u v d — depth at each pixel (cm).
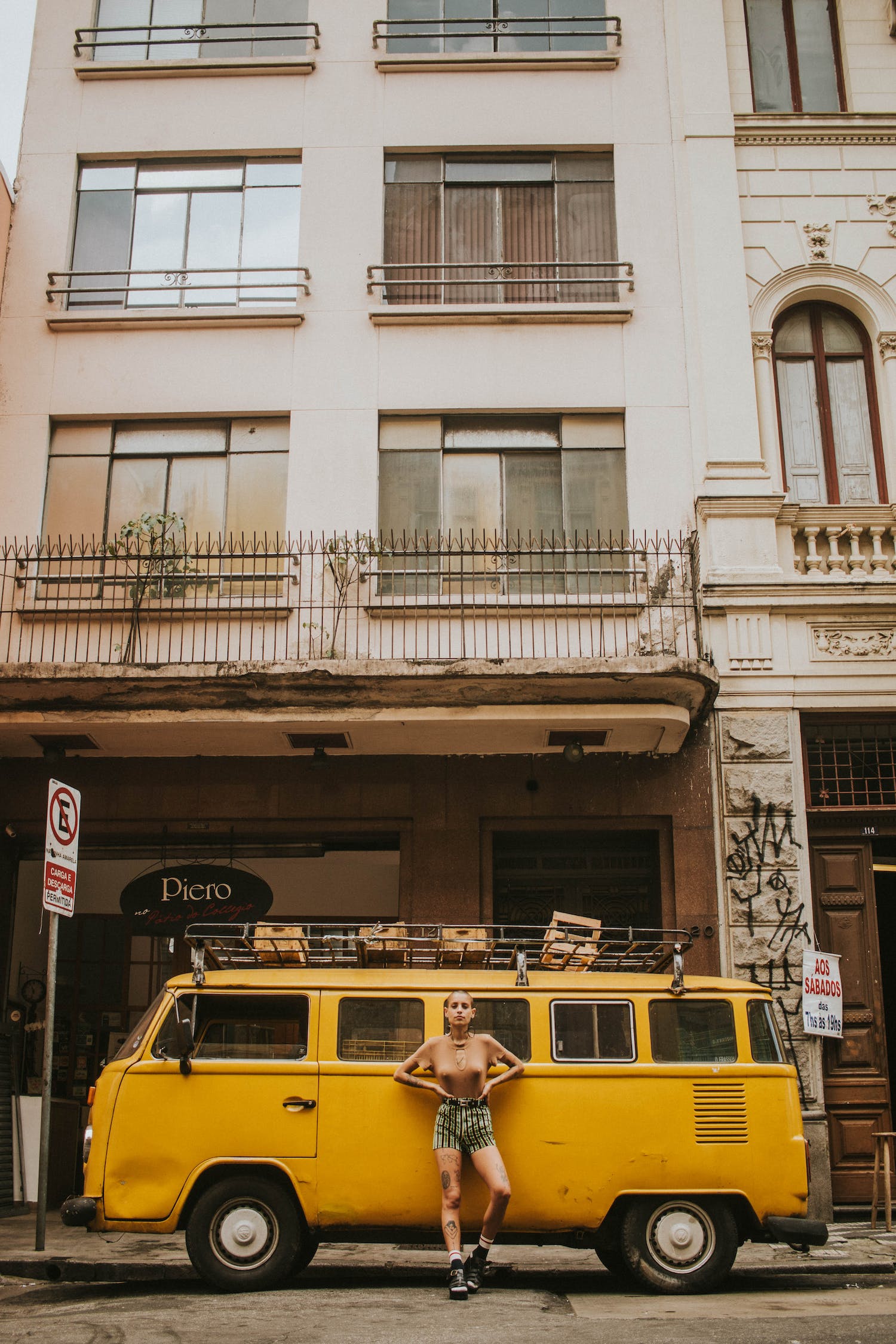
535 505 1335
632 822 1247
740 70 1451
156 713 1180
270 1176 751
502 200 1434
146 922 1260
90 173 1447
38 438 1348
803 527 1303
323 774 1273
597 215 1425
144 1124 748
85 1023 1331
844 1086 1161
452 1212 709
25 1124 1212
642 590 1282
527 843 1294
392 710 1172
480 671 1130
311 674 1134
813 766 1259
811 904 1200
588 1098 756
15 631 1285
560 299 1397
